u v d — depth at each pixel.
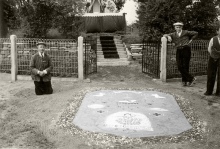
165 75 10.38
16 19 17.64
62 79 10.53
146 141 5.13
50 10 14.85
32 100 7.80
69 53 10.72
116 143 5.06
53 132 5.60
